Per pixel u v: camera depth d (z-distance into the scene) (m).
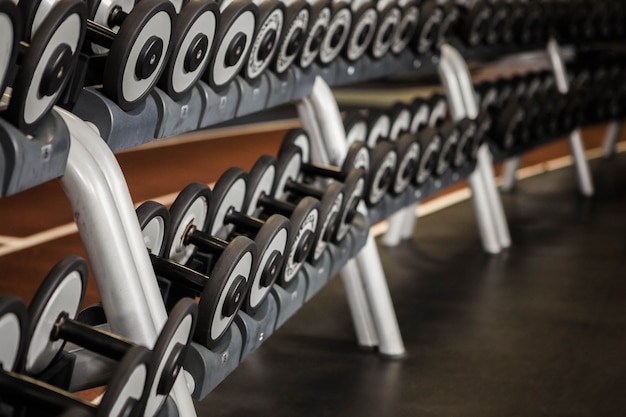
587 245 4.00
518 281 3.48
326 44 2.42
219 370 1.64
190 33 1.57
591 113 4.70
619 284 3.48
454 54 3.47
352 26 2.51
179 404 1.52
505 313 3.13
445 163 3.15
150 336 1.45
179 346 1.34
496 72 7.75
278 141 5.70
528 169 5.51
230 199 1.90
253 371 2.55
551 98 4.08
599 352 2.80
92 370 1.40
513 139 3.91
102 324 1.62
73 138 1.36
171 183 4.39
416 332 2.92
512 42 3.99
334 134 2.52
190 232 1.74
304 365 2.62
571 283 3.47
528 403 2.42
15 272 3.00
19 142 1.16
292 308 1.99
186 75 1.64
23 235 3.40
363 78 2.79
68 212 3.73
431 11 3.01
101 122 1.45
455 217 4.35
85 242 1.40
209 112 1.83
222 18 1.71
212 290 1.53
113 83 1.42
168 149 5.13
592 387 2.53
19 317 1.11
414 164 2.79
